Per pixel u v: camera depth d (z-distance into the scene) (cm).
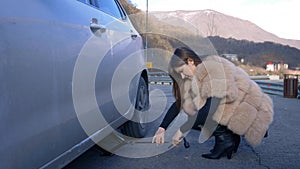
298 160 316
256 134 308
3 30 129
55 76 167
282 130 450
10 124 132
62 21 179
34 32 150
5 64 129
